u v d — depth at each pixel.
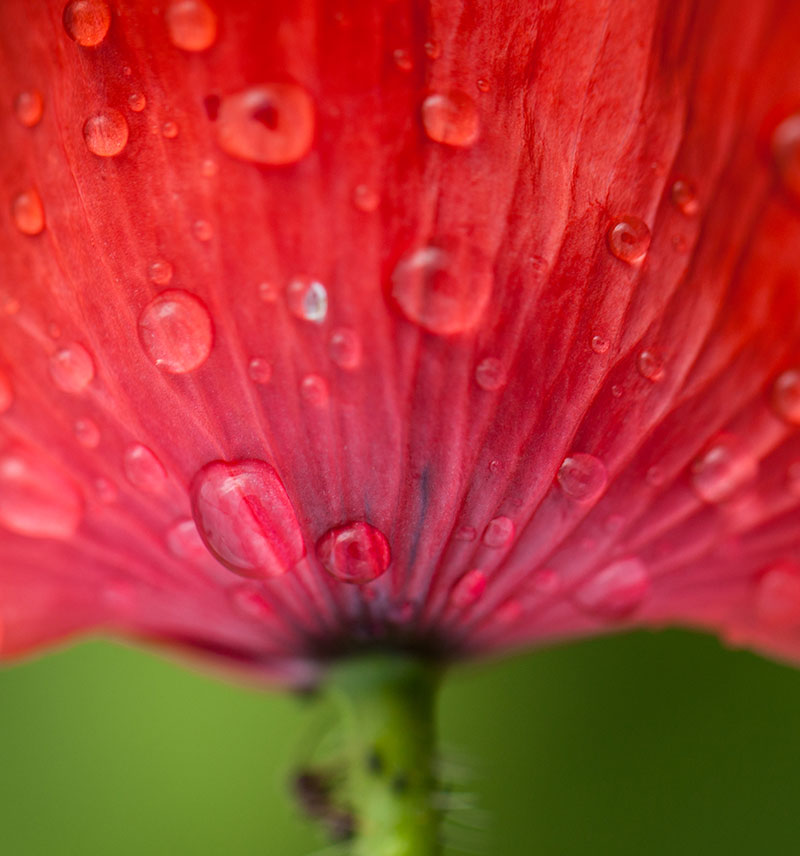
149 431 0.06
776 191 0.06
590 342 0.06
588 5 0.06
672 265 0.06
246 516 0.06
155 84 0.06
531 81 0.06
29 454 0.06
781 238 0.06
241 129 0.06
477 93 0.06
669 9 0.06
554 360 0.06
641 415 0.06
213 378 0.06
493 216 0.06
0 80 0.06
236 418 0.06
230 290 0.06
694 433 0.06
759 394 0.06
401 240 0.06
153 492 0.06
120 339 0.06
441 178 0.06
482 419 0.06
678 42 0.06
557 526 0.06
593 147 0.06
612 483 0.06
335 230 0.06
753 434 0.06
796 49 0.06
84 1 0.06
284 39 0.06
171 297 0.06
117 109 0.06
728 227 0.06
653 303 0.06
